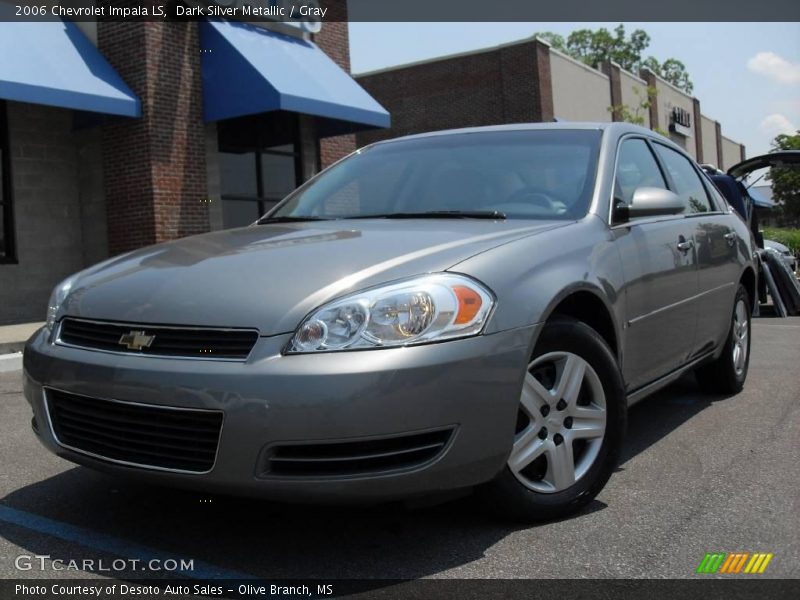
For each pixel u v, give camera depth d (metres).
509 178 3.82
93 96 10.59
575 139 4.02
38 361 3.00
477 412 2.63
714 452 4.05
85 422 2.85
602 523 3.06
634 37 62.22
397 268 2.74
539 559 2.74
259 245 3.19
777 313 10.52
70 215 12.21
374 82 27.84
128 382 2.65
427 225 3.35
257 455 2.48
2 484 3.67
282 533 3.00
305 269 2.80
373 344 2.52
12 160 11.47
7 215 11.42
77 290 3.16
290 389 2.46
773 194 37.16
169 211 11.70
